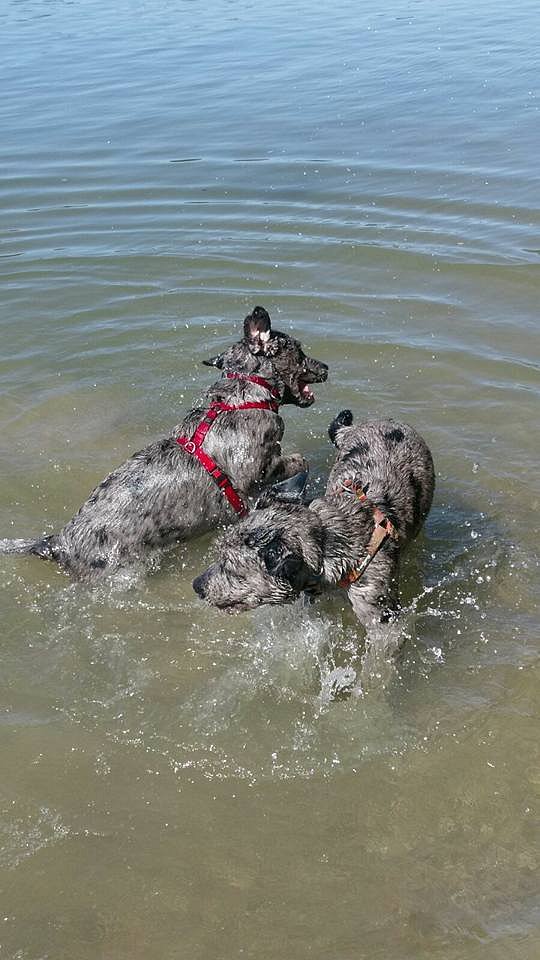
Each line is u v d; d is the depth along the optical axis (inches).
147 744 65.4
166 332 121.6
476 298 125.6
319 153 177.0
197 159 177.6
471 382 107.0
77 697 69.5
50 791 61.6
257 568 67.9
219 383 90.5
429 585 79.6
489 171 163.3
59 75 242.4
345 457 80.1
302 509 69.7
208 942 51.9
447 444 96.5
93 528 81.4
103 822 59.4
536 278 128.9
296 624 77.2
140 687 70.6
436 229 144.6
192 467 84.9
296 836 58.1
